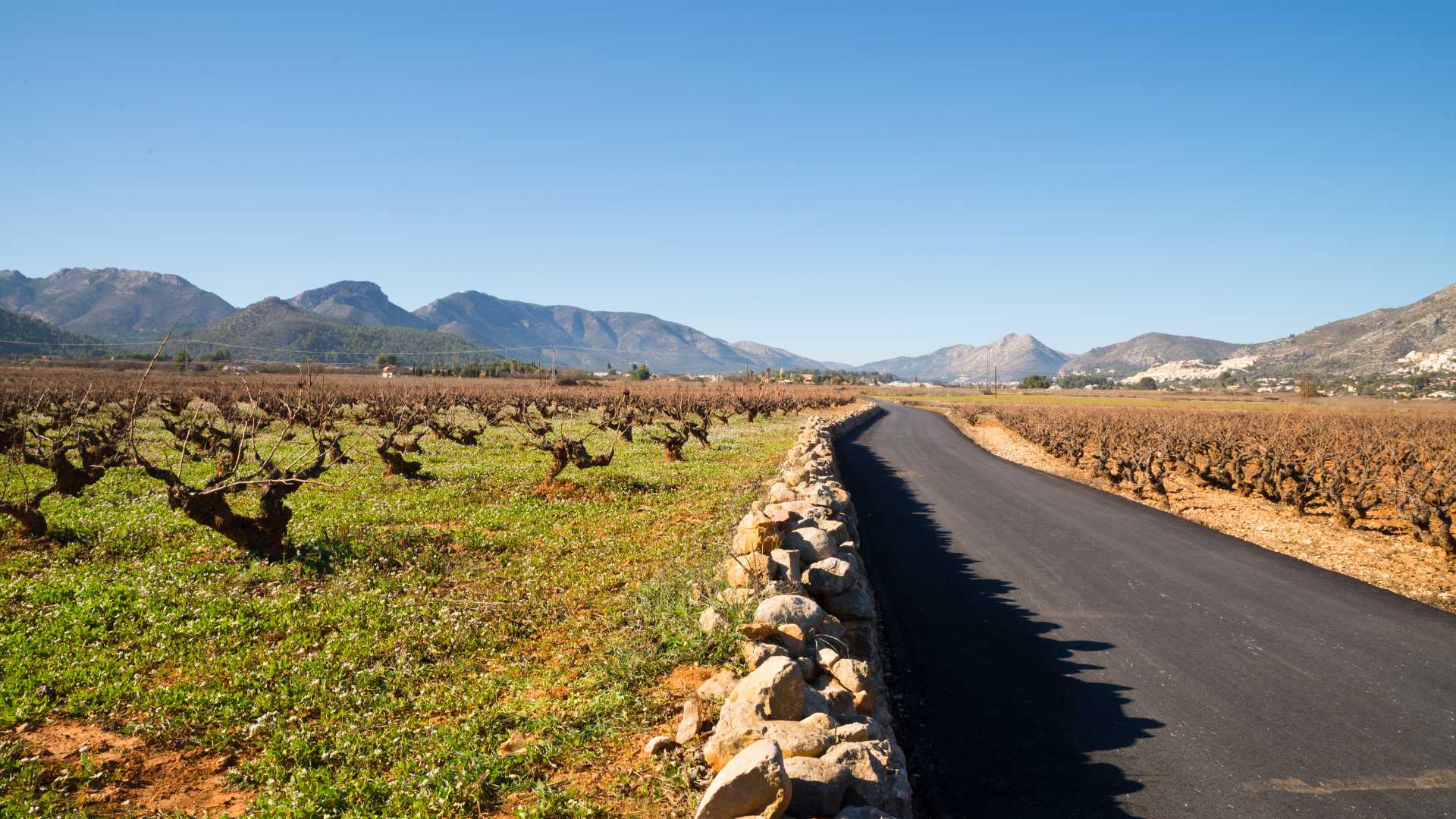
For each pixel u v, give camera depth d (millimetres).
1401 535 15719
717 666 6664
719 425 45156
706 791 4332
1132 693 7402
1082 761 6086
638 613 8422
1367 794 5551
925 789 5695
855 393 145500
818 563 8641
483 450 27578
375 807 4922
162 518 13648
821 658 6504
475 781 5035
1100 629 9344
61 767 5410
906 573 12141
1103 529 15891
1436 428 39625
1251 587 11242
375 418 37688
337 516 14445
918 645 8836
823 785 4234
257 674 7031
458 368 145750
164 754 5703
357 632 8172
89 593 9086
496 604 9234
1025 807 5430
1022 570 12344
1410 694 7340
